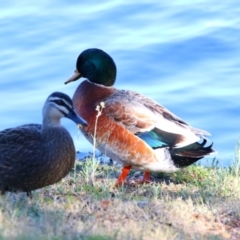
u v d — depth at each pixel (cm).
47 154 1184
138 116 1473
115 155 1491
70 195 1273
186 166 1493
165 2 2680
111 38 2494
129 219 1105
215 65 2380
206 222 1155
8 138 1193
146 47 2438
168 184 1487
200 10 2641
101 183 1409
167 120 1487
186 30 2522
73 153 1209
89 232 1000
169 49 2428
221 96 2227
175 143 1468
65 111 1210
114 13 2622
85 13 2617
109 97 1513
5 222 1001
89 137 1518
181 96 2231
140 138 1470
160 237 1011
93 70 1574
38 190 1303
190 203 1213
